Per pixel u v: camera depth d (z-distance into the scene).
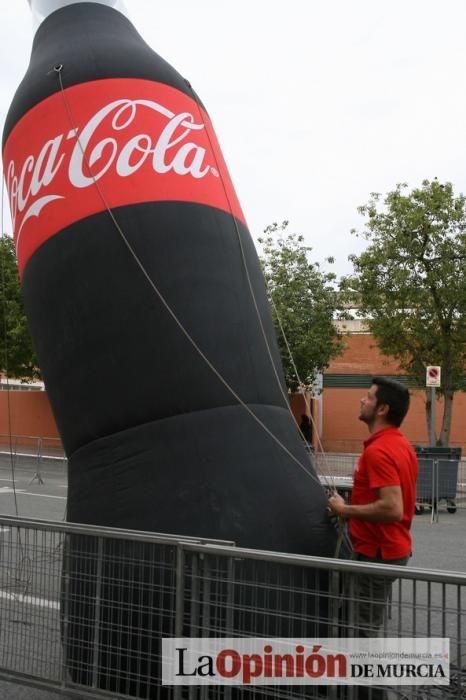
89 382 4.49
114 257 4.48
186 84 5.16
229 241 4.74
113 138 4.66
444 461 13.91
